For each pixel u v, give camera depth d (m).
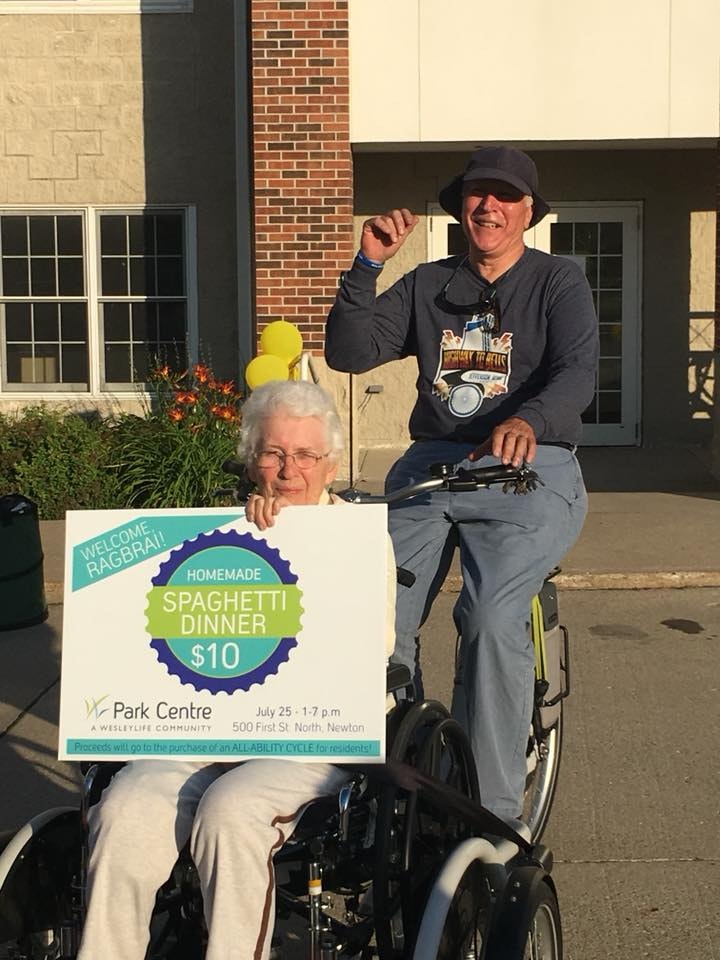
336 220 11.42
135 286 13.55
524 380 4.05
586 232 13.73
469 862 2.89
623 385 13.89
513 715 3.64
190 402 11.05
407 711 3.09
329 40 11.26
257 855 2.72
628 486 11.53
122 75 13.30
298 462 3.28
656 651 6.95
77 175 13.40
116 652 2.98
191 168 13.38
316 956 2.79
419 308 4.18
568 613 7.76
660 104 11.41
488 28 11.35
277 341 8.82
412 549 3.94
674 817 4.79
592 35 11.35
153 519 3.01
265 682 2.93
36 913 2.95
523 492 3.50
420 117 11.43
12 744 5.77
